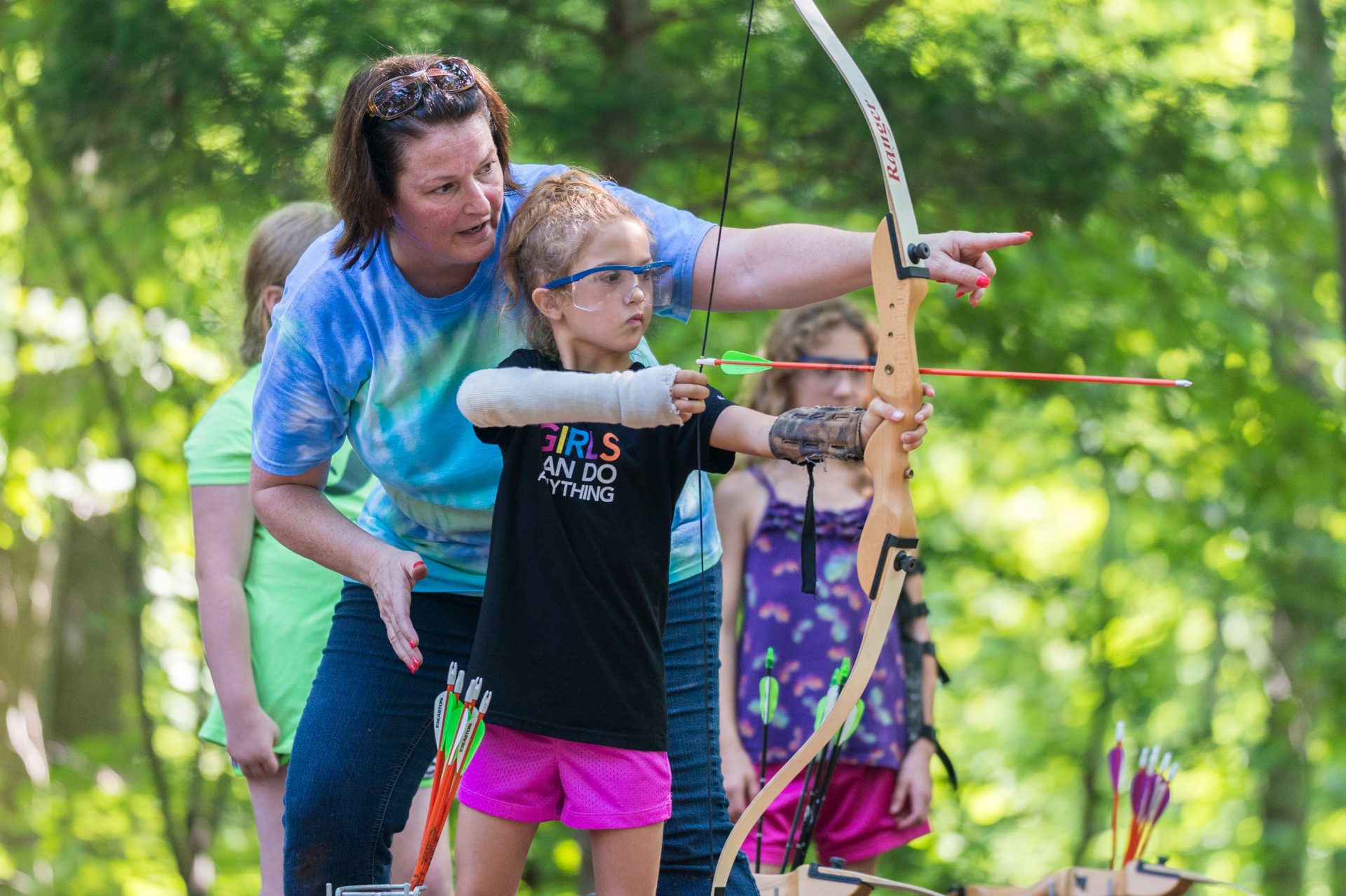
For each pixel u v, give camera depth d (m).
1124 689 36.81
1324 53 26.84
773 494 14.80
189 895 30.03
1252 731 43.03
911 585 14.80
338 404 10.10
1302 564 34.44
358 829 10.33
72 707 37.00
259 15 21.95
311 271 9.84
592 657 8.95
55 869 33.38
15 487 36.31
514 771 9.20
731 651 14.71
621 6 22.25
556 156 21.84
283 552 12.98
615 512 9.00
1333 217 29.66
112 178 24.30
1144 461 32.12
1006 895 11.91
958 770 42.56
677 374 8.27
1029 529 45.75
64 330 33.56
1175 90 25.33
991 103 23.25
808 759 8.83
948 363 28.09
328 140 22.05
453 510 10.27
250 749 12.57
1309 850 42.06
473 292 9.60
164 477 33.91
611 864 9.15
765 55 22.44
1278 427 31.05
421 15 21.73
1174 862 38.50
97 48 22.33
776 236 9.68
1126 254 27.42
